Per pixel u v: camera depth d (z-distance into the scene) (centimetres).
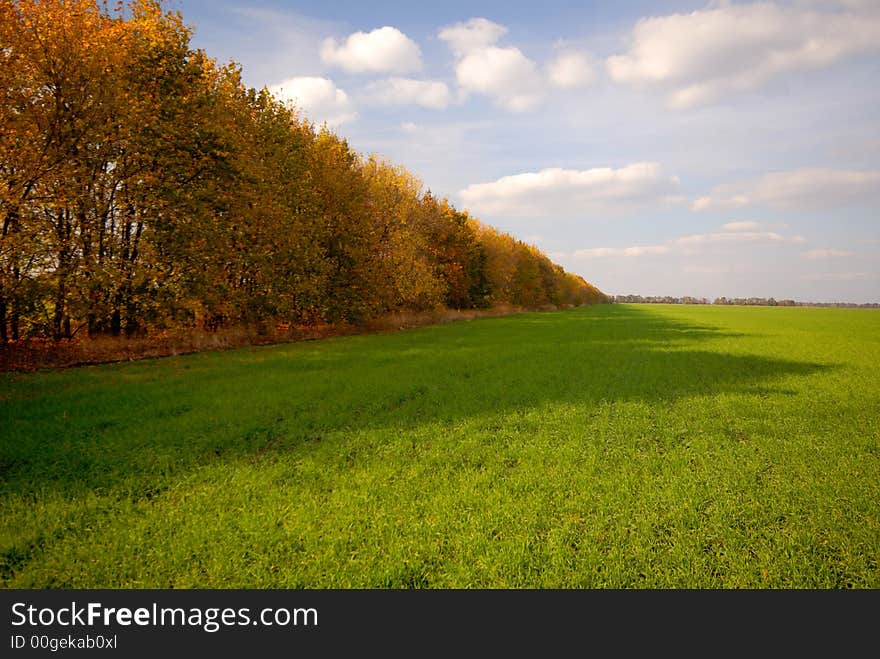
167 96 2422
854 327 5053
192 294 2464
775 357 2409
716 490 741
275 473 815
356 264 3912
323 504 698
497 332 4144
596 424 1133
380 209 4250
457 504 695
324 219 3647
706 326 5253
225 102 2875
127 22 2352
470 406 1308
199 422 1109
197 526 624
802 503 696
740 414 1221
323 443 984
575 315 8462
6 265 1864
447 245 6406
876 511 664
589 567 530
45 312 2070
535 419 1170
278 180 3181
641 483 777
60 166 1973
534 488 754
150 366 1981
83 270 2045
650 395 1459
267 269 2981
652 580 511
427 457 903
